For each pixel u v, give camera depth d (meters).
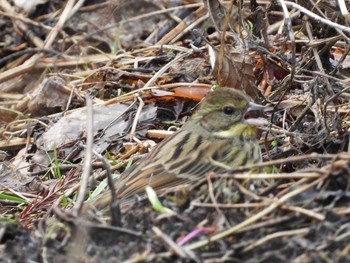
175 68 12.27
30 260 7.23
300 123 10.27
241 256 6.88
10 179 11.12
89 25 14.85
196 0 14.51
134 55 13.45
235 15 12.48
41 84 13.08
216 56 11.38
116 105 11.95
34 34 15.04
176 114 11.58
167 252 6.94
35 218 9.73
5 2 15.47
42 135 11.84
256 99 10.77
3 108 13.05
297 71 11.15
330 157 7.61
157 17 14.52
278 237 6.93
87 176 7.71
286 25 10.47
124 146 11.12
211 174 7.61
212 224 7.23
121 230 7.17
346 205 7.21
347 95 10.53
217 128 9.70
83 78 13.05
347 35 11.38
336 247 6.84
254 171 8.61
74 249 7.03
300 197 7.28
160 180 9.14
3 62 14.81
